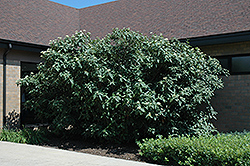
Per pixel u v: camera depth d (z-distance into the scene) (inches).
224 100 364.2
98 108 282.4
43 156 243.1
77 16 603.5
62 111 300.5
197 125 302.0
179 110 286.5
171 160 224.7
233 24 362.0
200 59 298.4
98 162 221.3
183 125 295.0
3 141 323.3
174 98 258.8
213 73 342.0
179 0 514.3
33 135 320.5
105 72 271.6
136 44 289.7
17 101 396.5
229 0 439.2
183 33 390.0
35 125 420.8
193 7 464.4
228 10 409.4
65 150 268.7
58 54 290.4
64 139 322.0
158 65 282.4
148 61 280.8
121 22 507.5
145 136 295.0
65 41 314.0
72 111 312.7
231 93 359.6
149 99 257.1
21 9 498.6
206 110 325.7
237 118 353.7
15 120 391.2
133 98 265.9
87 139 315.9
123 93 269.9
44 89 322.3
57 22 523.5
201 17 418.9
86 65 277.6
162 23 446.6
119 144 291.1
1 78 378.0
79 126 309.6
